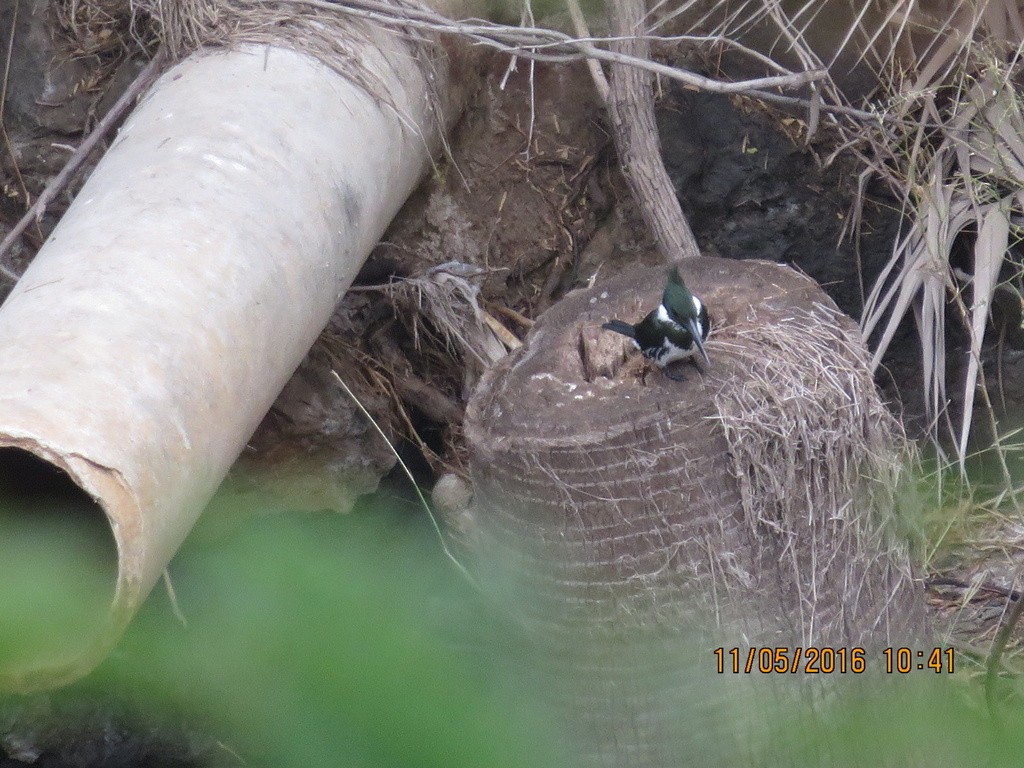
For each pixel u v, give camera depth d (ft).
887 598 8.79
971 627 11.66
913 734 3.67
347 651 2.40
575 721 8.53
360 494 12.76
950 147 12.72
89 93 12.68
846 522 8.29
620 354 8.60
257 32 10.37
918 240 12.60
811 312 8.97
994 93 12.00
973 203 12.02
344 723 2.31
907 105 12.44
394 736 2.30
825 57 13.10
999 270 12.26
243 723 2.51
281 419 12.23
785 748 8.23
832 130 13.09
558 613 8.26
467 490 12.68
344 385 12.11
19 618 2.52
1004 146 12.31
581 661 8.30
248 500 12.14
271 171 8.80
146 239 7.61
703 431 7.72
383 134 10.55
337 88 10.08
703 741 8.25
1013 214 12.64
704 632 8.01
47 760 10.50
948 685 9.28
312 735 2.30
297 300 8.54
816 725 8.29
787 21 12.33
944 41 12.91
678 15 13.28
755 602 8.01
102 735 10.25
